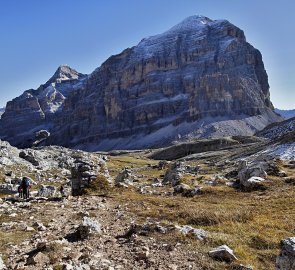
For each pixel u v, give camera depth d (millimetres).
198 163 175500
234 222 24328
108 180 44031
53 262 16125
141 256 16906
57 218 27391
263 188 40688
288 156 106125
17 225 24688
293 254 12539
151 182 72688
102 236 21156
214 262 16203
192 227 22641
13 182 61125
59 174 79188
